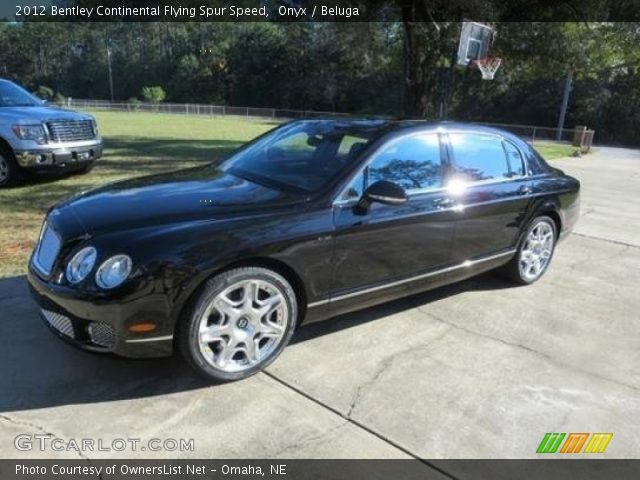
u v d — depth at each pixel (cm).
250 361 346
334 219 366
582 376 377
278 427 302
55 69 8850
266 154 443
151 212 340
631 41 1867
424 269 435
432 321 448
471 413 326
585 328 455
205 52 6975
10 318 404
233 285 328
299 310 376
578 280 577
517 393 350
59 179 938
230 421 305
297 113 5025
